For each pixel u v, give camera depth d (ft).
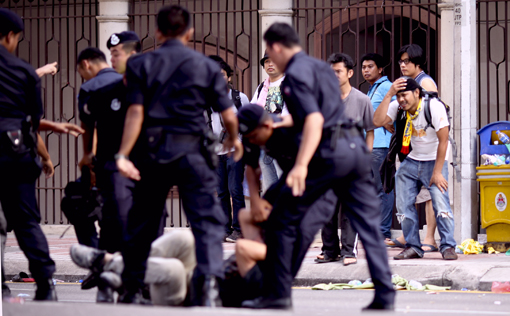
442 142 69.05
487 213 78.79
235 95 82.58
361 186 39.40
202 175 39.45
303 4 109.29
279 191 40.65
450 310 50.21
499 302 53.62
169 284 40.34
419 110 69.82
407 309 50.57
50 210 122.72
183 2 116.26
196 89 39.52
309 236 38.81
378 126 69.56
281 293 38.83
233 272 41.68
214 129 83.87
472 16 83.35
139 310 31.50
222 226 40.04
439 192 70.44
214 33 115.75
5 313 32.30
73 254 44.21
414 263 66.64
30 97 45.68
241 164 84.43
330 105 38.60
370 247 39.22
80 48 119.96
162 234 46.57
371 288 63.57
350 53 116.78
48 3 120.37
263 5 92.22
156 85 39.24
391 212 82.69
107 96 48.78
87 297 59.36
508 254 75.51
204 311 31.27
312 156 38.22
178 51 39.75
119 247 48.78
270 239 39.06
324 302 55.21
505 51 87.25
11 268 73.05
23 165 45.06
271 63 76.69
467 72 83.46
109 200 49.16
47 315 31.99
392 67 87.97
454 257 69.87
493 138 80.53
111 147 49.01
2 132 44.37
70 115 120.98
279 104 76.43
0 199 45.62
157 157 39.01
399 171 71.97
